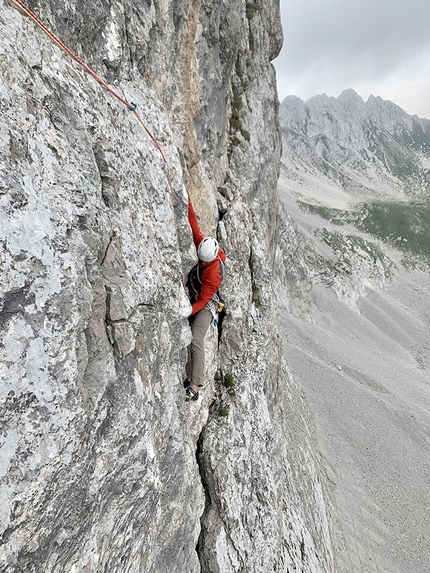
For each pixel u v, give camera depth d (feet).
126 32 17.34
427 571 91.56
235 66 58.90
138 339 14.06
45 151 10.12
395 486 114.93
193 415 27.35
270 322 48.55
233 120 55.01
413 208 564.30
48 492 9.12
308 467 86.58
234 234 38.47
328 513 84.94
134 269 14.01
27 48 10.27
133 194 15.03
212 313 22.71
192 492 20.65
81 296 10.59
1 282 8.14
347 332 277.23
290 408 102.37
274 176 83.30
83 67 13.16
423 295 378.53
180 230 21.17
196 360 21.57
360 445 126.72
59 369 9.53
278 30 81.61
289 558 42.47
